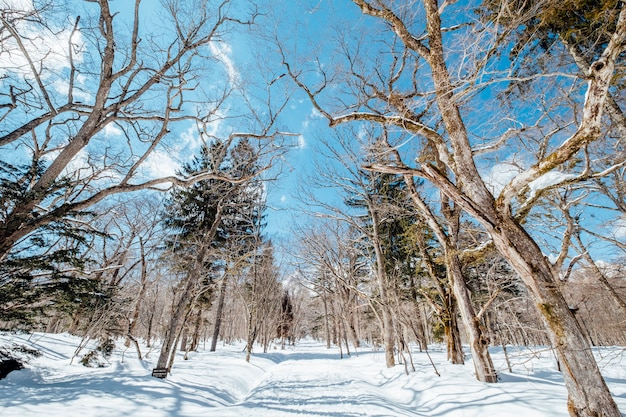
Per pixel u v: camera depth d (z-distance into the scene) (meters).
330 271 15.31
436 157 8.70
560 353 3.80
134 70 8.38
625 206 7.82
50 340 12.45
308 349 32.16
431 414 6.02
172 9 8.26
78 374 8.01
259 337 33.59
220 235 17.39
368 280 16.98
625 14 3.26
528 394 5.56
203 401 6.84
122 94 8.12
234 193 12.24
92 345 12.79
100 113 7.75
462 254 7.85
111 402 5.57
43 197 6.74
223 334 35.34
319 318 34.41
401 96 7.43
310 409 6.45
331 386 9.48
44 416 4.50
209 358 15.86
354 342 20.81
